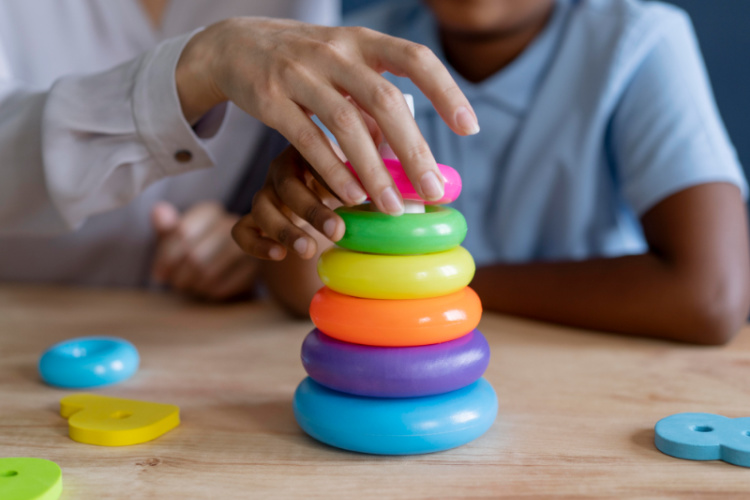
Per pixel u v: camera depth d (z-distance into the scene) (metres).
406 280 0.47
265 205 0.58
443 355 0.49
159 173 0.70
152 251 1.28
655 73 1.01
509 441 0.50
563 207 1.10
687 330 0.76
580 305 0.82
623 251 1.16
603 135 1.07
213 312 0.92
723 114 1.52
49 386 0.64
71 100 0.68
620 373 0.66
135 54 1.21
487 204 1.14
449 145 1.12
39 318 0.88
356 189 0.48
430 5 1.04
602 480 0.44
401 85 1.10
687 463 0.46
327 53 0.50
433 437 0.47
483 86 1.09
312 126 0.51
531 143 1.09
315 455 0.49
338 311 0.49
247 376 0.66
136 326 0.84
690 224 0.87
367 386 0.48
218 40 0.59
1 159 0.75
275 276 0.89
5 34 1.15
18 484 0.42
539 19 1.09
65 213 0.74
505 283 0.89
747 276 0.83
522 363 0.69
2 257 1.29
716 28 1.49
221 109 0.67
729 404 0.57
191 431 0.53
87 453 0.49
